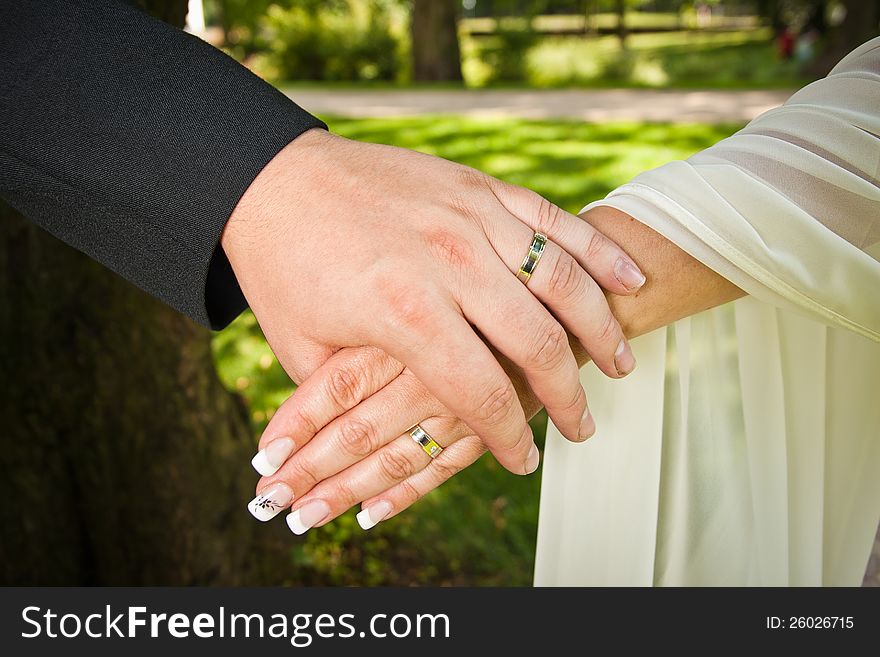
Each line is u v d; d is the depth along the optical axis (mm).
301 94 13453
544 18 33750
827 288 848
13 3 869
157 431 1958
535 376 853
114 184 833
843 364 1105
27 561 1901
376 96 13055
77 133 833
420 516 2691
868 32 15328
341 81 17859
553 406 882
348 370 872
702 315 1052
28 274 1769
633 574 1104
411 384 878
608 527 1111
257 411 3299
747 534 1107
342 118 10109
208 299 943
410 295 810
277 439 887
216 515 2088
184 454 2006
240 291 962
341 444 894
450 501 2744
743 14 34125
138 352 1898
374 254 820
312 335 859
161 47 859
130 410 1913
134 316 1879
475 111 10820
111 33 856
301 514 922
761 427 1071
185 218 836
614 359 901
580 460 1104
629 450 1075
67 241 887
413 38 16891
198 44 878
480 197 871
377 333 821
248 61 18250
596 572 1133
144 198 834
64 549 1938
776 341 1053
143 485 1965
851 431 1128
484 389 818
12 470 1846
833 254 837
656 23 33156
